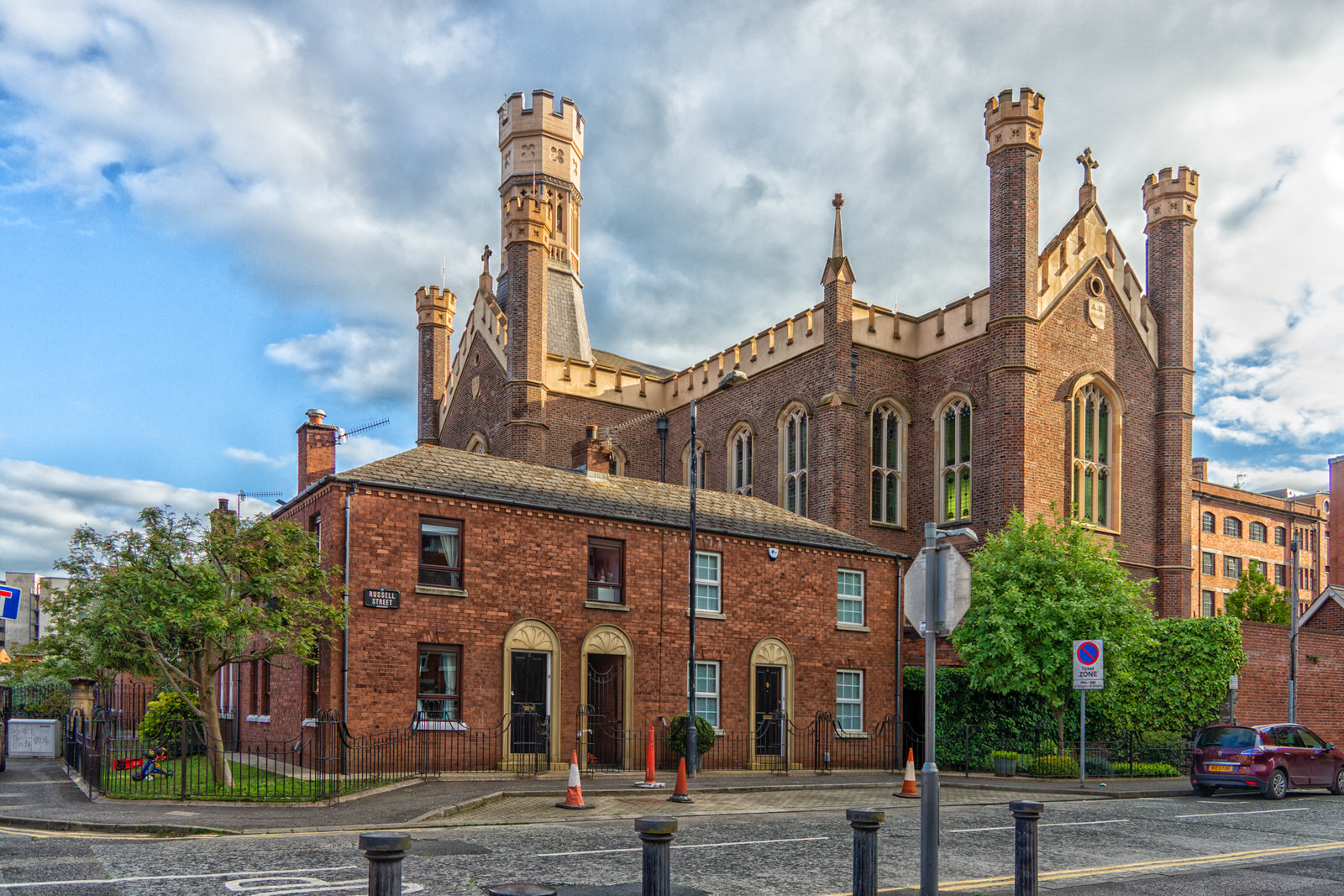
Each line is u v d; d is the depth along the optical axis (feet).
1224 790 77.10
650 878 22.20
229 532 58.85
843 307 128.47
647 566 79.92
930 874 28.86
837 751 87.71
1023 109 119.55
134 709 103.04
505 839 42.73
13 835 42.45
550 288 199.82
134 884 31.14
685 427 159.22
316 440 89.61
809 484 130.93
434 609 69.21
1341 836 51.62
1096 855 43.11
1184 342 134.31
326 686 65.57
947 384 128.06
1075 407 124.98
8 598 87.40
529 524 74.49
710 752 80.28
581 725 74.59
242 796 53.36
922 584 31.04
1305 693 111.14
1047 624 86.63
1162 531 131.23
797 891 33.01
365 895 29.91
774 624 85.92
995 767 88.63
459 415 170.71
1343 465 201.77
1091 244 129.90
